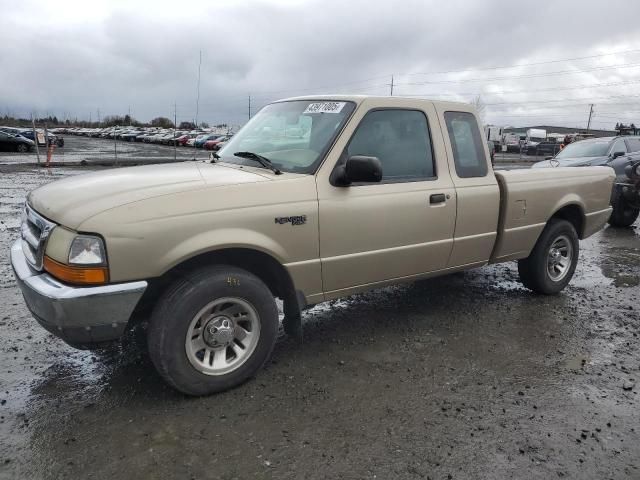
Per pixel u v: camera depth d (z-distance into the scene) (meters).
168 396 3.35
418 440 2.96
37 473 2.60
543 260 5.38
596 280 6.39
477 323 4.78
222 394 3.40
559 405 3.38
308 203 3.56
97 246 2.88
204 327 3.29
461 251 4.56
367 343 4.29
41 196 3.45
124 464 2.68
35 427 2.98
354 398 3.39
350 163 3.51
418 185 4.16
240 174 3.60
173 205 3.10
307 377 3.67
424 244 4.24
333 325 4.67
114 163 24.58
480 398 3.44
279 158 3.89
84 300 2.87
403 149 4.16
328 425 3.08
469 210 4.51
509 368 3.89
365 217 3.83
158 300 3.18
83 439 2.88
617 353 4.21
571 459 2.83
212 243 3.16
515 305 5.31
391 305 5.23
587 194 5.71
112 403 3.26
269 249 3.39
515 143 51.06
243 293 3.35
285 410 3.23
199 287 3.17
